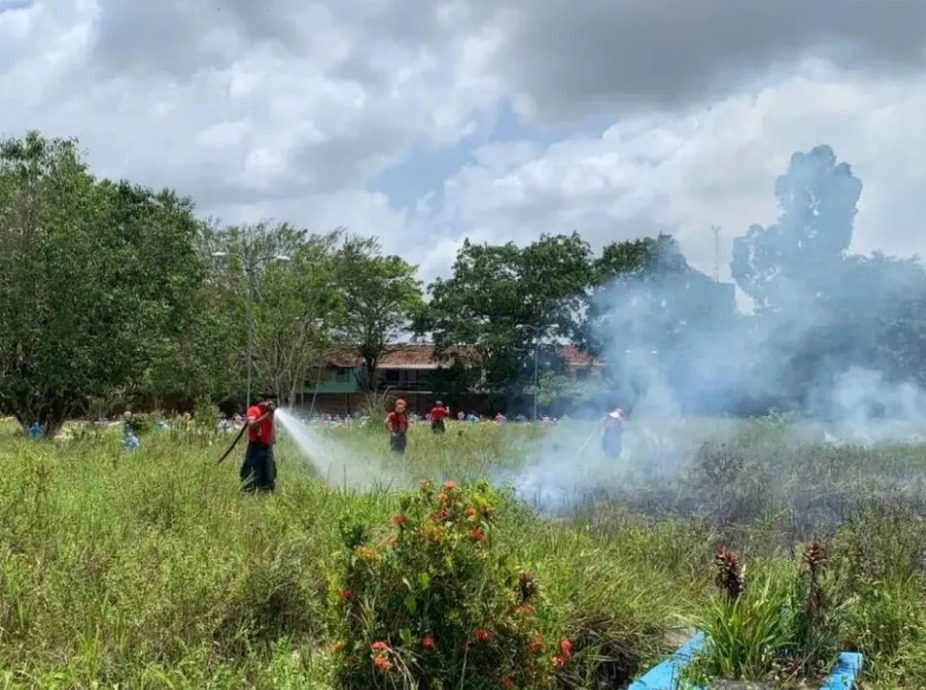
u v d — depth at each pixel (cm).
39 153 3098
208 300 5262
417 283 7756
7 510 895
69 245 3002
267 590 691
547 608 606
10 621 626
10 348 3016
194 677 552
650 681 632
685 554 946
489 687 564
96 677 546
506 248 7231
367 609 562
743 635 647
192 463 1578
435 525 576
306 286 5550
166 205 4603
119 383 3200
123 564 729
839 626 673
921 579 845
